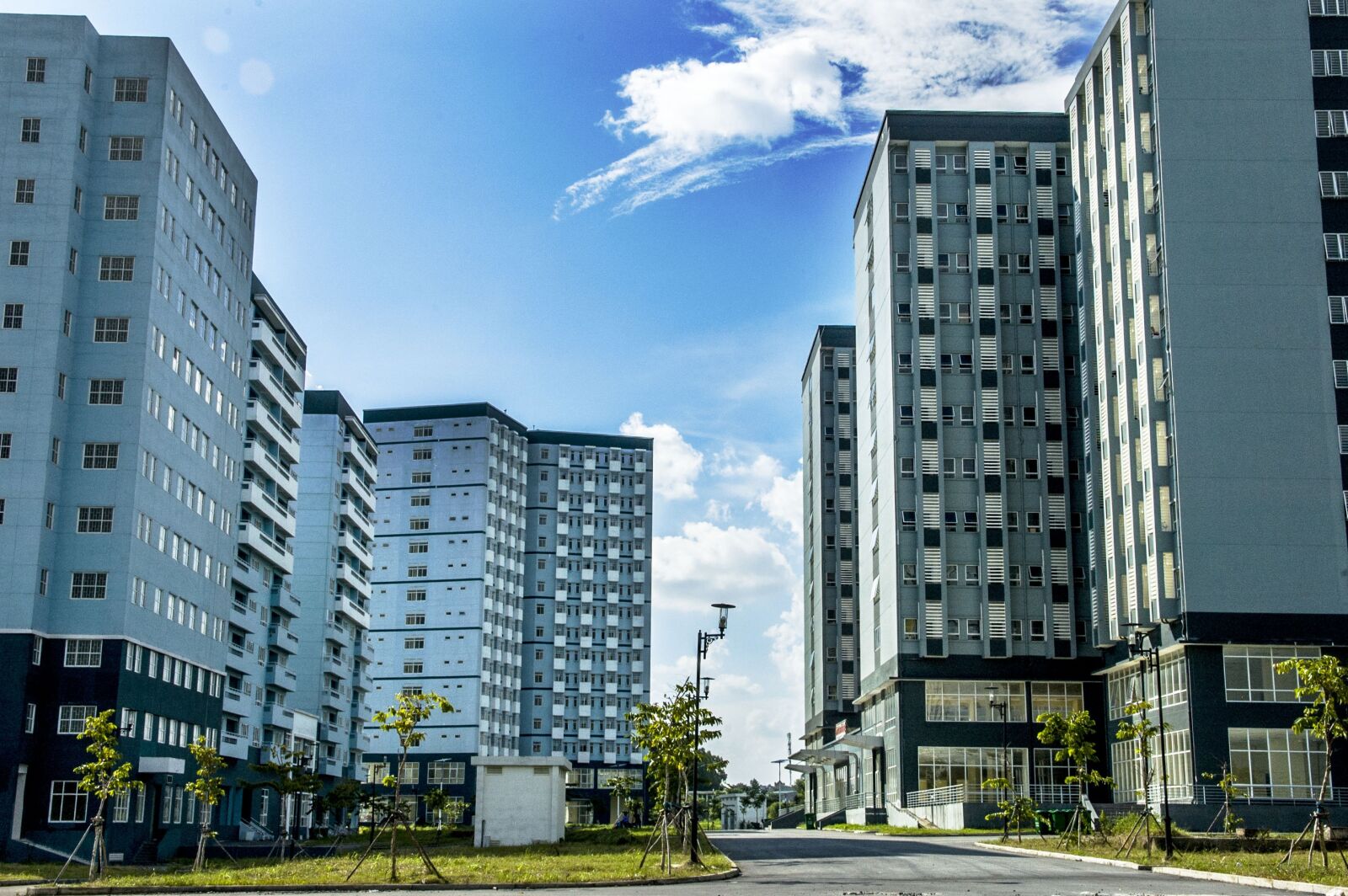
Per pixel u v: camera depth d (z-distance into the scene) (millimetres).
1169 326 81750
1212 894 33062
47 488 67875
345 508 126250
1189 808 73812
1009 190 103312
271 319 100875
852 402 141875
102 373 70938
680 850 55844
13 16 72500
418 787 166875
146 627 71875
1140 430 84812
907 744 96000
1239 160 83250
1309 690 43938
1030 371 100688
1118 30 90000
